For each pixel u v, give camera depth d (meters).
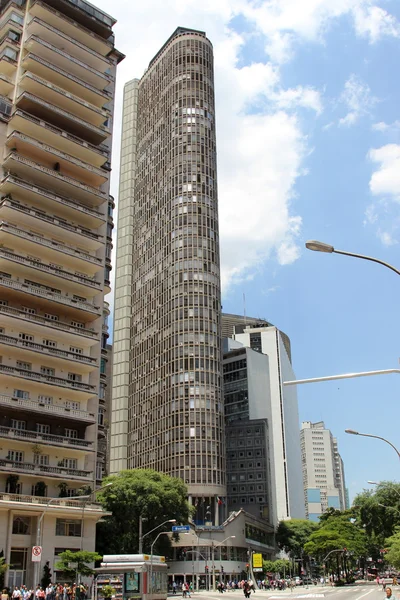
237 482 165.75
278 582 111.00
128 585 49.47
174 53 171.75
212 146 161.88
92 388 69.12
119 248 180.12
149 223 165.75
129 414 155.62
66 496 63.75
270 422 184.88
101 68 82.50
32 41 73.50
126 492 85.00
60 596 55.44
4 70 74.88
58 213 73.38
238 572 123.94
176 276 147.88
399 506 94.50
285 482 190.25
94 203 77.38
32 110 73.12
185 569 117.50
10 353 64.38
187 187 154.88
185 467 131.38
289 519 176.75
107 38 85.25
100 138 78.81
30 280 68.62
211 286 147.12
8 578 56.16
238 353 189.75
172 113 165.88
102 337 82.56
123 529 83.81
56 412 64.81
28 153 72.00
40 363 66.81
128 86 198.25
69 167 75.12
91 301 73.81
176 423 136.00
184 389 137.75
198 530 120.44
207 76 168.88
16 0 78.19
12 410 61.81
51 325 67.06
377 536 99.25
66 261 72.06
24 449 62.53
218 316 146.50
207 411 136.12
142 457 145.00
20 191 68.94
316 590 92.75
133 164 187.00
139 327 159.75
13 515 57.91
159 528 88.19
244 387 183.62
